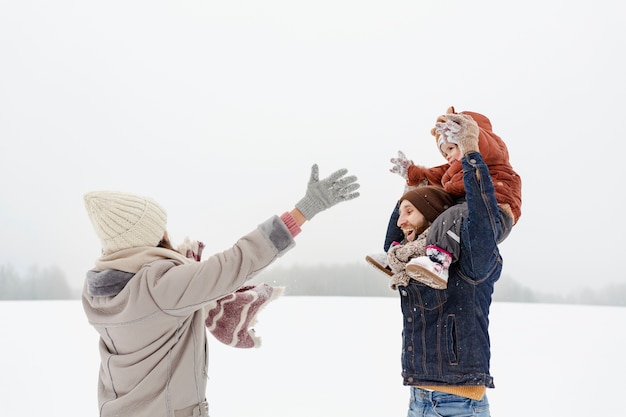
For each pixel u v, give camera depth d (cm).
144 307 170
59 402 469
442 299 193
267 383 548
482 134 210
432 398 194
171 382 177
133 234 180
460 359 188
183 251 224
